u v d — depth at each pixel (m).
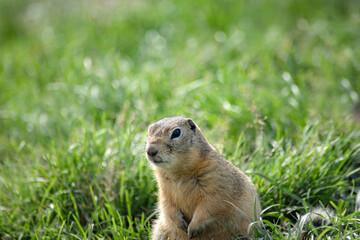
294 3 16.92
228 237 6.81
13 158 10.11
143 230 7.65
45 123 12.11
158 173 6.96
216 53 14.17
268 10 16.83
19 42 17.50
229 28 16.05
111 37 16.41
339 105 11.08
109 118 11.63
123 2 21.20
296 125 10.21
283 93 11.67
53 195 8.68
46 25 19.09
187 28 16.52
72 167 9.16
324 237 6.56
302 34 14.75
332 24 14.93
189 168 6.67
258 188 8.02
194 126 6.87
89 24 17.72
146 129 9.91
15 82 14.52
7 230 8.14
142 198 8.48
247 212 6.75
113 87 12.44
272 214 7.37
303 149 9.02
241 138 9.68
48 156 9.66
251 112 10.34
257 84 12.25
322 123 9.90
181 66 13.51
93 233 7.96
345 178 8.56
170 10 18.05
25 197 8.86
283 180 8.23
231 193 6.62
